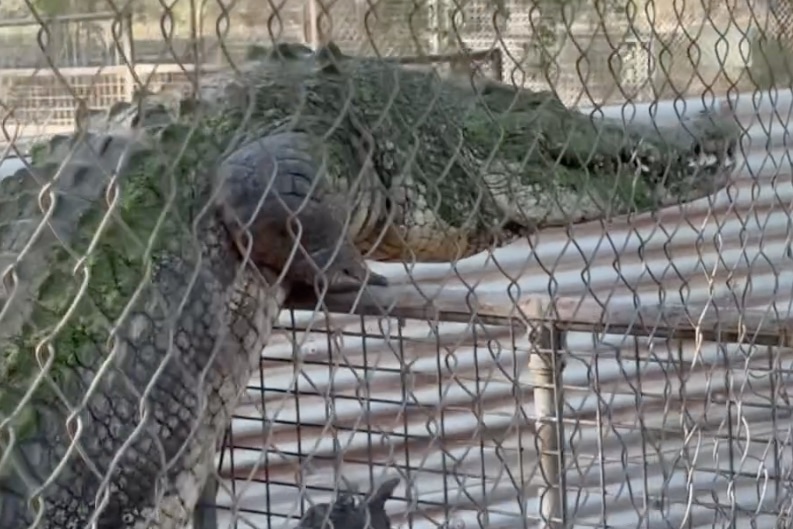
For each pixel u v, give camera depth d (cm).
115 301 332
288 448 443
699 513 395
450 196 379
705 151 368
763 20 288
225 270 350
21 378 317
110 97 292
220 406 371
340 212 350
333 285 341
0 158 216
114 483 334
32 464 313
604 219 329
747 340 297
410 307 313
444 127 369
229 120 354
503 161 329
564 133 316
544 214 348
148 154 337
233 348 365
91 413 326
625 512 414
